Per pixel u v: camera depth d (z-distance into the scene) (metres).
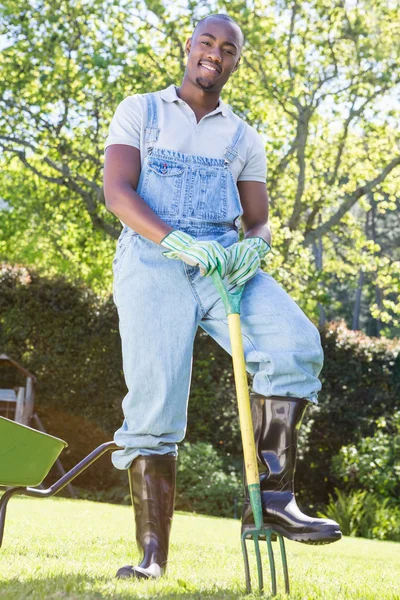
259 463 2.49
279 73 15.15
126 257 2.69
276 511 2.40
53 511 6.18
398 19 14.66
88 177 15.07
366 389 13.27
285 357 2.48
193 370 12.25
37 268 12.49
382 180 15.84
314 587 2.54
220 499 10.65
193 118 2.79
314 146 16.28
